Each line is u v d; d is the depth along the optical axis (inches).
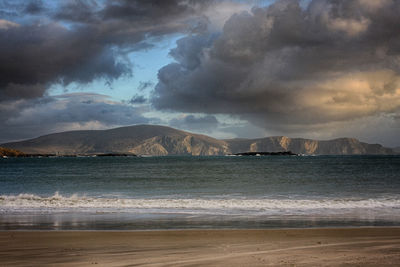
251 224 575.8
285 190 1270.9
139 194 1182.9
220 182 1670.8
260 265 321.4
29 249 393.7
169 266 322.3
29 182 1754.4
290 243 421.1
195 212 712.4
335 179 1752.0
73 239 446.0
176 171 2783.0
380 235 466.3
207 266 319.9
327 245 409.1
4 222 597.6
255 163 4763.8
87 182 1727.4
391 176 1924.2
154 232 490.9
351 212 712.4
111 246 407.2
